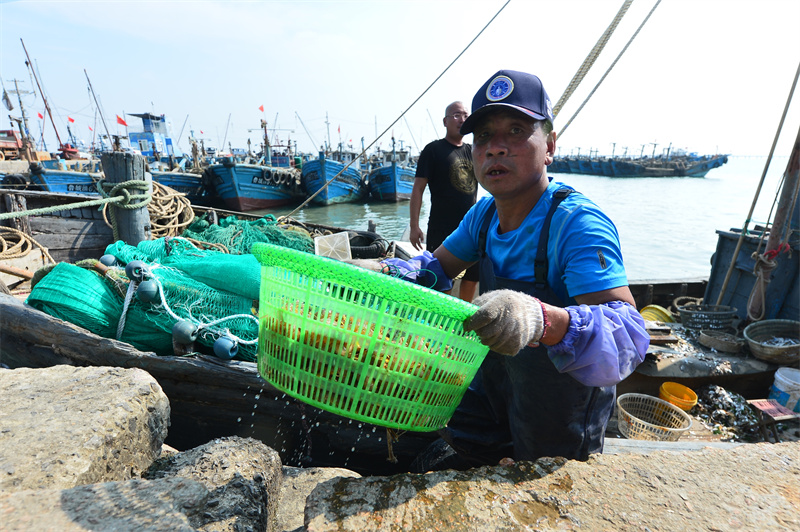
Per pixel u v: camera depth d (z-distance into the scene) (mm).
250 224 6941
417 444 2887
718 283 5656
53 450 1455
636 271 13141
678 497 1360
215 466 1685
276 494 1828
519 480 1426
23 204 5371
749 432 3760
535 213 1570
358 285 1136
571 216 1470
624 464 1517
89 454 1468
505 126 1477
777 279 4855
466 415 1907
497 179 1520
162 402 1948
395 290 1123
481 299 1152
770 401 3826
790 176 4391
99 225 5977
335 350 1215
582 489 1387
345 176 29094
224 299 3240
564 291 1554
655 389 4316
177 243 4359
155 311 3145
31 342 3062
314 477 2264
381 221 24359
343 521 1235
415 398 1294
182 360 2891
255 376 2848
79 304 3100
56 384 1868
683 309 5055
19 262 5098
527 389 1583
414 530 1209
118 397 1774
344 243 6254
